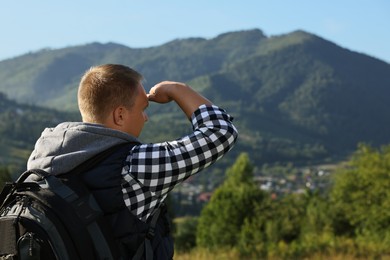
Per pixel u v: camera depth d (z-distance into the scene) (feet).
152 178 7.41
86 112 7.90
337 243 73.15
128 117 7.91
